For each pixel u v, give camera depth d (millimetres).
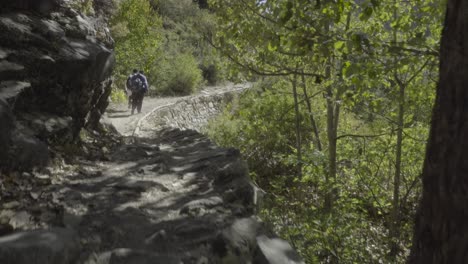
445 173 2285
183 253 2658
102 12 16969
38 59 4570
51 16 5566
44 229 2654
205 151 5875
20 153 3736
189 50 33969
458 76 2234
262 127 14117
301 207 10039
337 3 5180
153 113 18375
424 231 2422
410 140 10539
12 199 3260
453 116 2254
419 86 8664
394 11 7910
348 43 5145
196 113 25797
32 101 4566
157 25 26953
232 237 2832
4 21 4547
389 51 5395
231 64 8961
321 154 9758
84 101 5645
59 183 3883
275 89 13625
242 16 7652
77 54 5199
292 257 2943
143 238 2869
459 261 2240
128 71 23828
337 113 11445
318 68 9266
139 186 3957
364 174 10555
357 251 7551
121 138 7426
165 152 5957
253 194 3938
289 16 5254
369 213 11766
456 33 2248
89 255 2527
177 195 3865
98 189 3873
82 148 5359
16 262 2154
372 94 8352
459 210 2236
